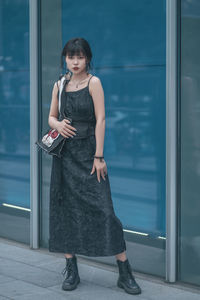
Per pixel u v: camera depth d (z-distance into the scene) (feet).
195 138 15.72
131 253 17.58
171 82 15.84
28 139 20.45
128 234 17.69
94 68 18.29
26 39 20.30
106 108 18.07
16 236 20.89
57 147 15.38
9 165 21.20
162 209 16.87
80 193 15.37
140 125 17.26
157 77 16.78
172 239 16.12
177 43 15.87
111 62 17.83
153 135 16.96
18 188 20.86
